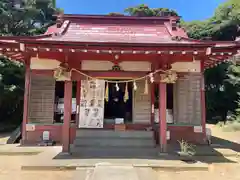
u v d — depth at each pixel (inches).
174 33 353.1
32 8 816.9
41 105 341.1
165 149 275.6
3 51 290.0
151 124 349.7
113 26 382.0
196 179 201.5
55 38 295.4
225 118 685.3
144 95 357.1
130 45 262.1
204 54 280.2
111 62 315.6
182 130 338.3
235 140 404.5
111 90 436.5
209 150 300.4
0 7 738.8
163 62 284.0
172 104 352.5
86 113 349.4
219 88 740.0
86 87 353.1
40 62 330.3
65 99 281.4
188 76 342.0
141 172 208.8
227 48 288.7
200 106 339.3
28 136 334.0
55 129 340.2
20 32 796.0
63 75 274.8
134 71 316.8
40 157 260.2
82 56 295.1
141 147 312.5
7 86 552.1
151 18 404.5
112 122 377.1
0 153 283.4
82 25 378.0
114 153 282.4
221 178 205.3
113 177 189.5
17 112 634.2
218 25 820.6
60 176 205.0
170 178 202.4
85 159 251.4
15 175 208.1
